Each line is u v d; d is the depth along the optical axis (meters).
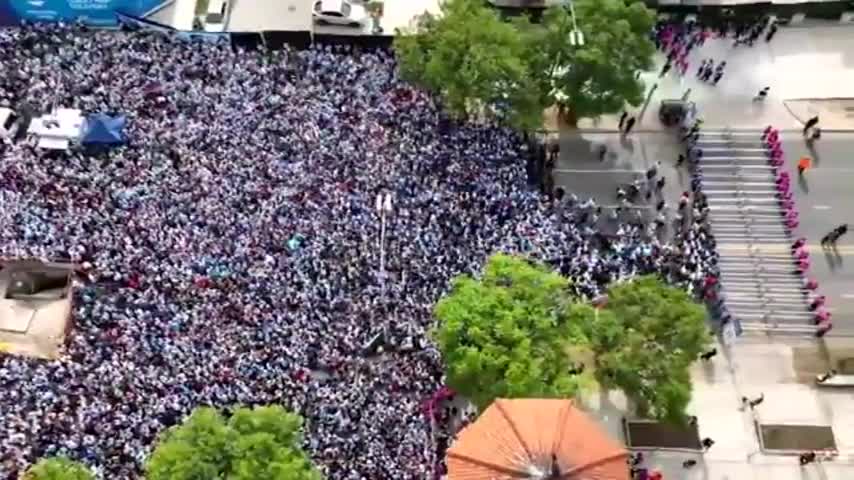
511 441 54.31
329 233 76.38
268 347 70.62
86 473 61.03
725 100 90.94
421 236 76.62
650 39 88.62
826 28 94.81
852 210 84.69
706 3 94.12
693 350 69.44
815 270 81.75
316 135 81.94
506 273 68.25
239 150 80.62
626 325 69.50
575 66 82.00
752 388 76.81
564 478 52.47
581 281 76.44
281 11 94.62
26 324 74.69
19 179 78.88
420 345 72.00
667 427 74.31
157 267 74.00
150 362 69.38
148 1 93.00
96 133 80.56
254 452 60.38
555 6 87.56
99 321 71.69
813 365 77.69
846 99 90.88
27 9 91.25
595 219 83.06
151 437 66.06
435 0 96.06
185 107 83.19
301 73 86.31
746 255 82.31
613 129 89.19
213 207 77.19
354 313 72.81
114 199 77.56
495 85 80.56
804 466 73.62
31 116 83.19
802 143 88.38
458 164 81.38
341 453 66.75
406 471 66.50
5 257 74.56
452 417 70.81
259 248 75.12
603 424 74.50
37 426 65.94
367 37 90.12
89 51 87.06
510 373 63.28
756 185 85.81
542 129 88.75
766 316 79.69
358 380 70.31
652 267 78.94
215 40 89.31
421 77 82.75
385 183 79.56
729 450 74.12
